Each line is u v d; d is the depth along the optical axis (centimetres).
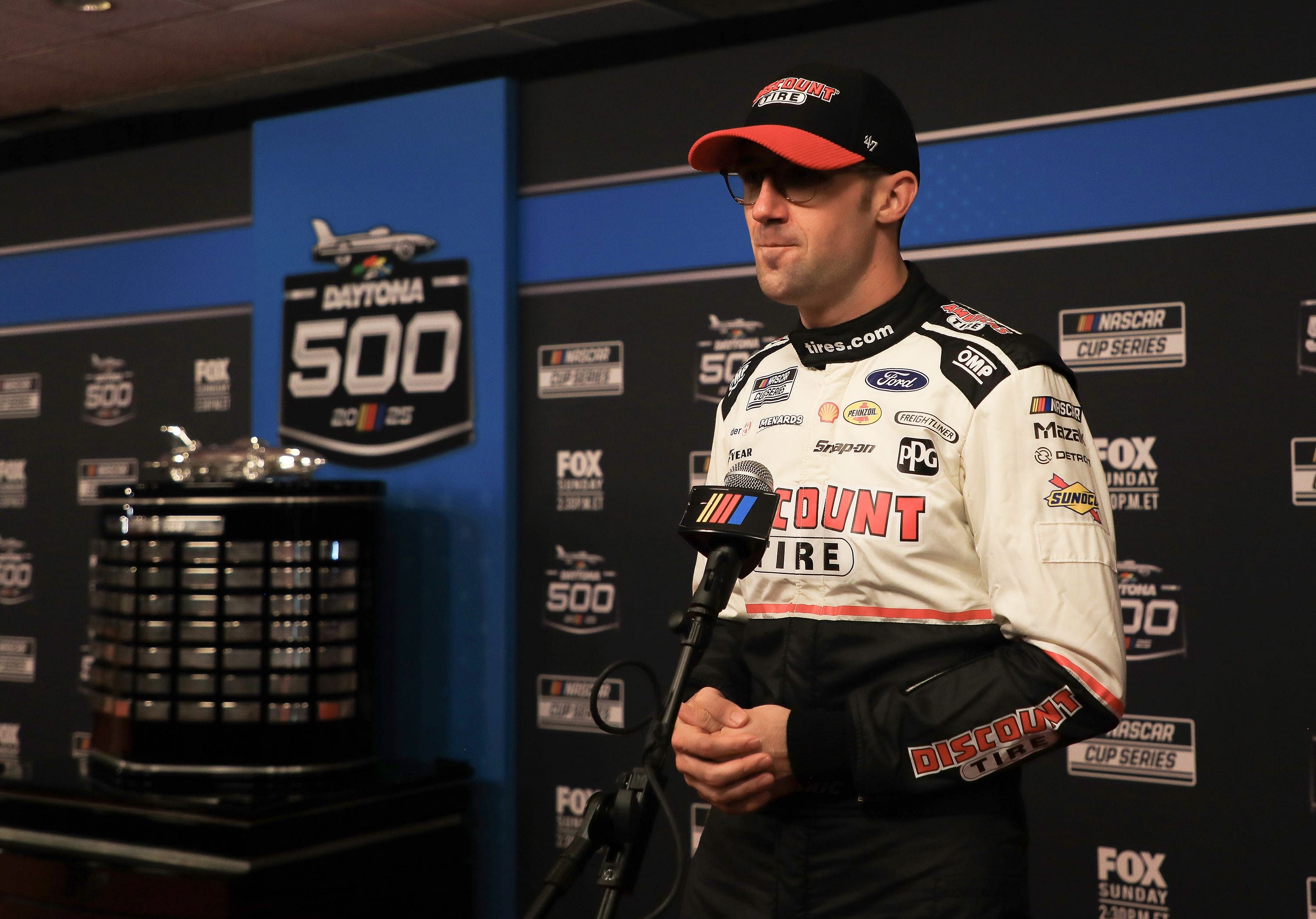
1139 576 269
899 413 145
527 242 348
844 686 143
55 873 291
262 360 379
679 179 326
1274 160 257
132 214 415
